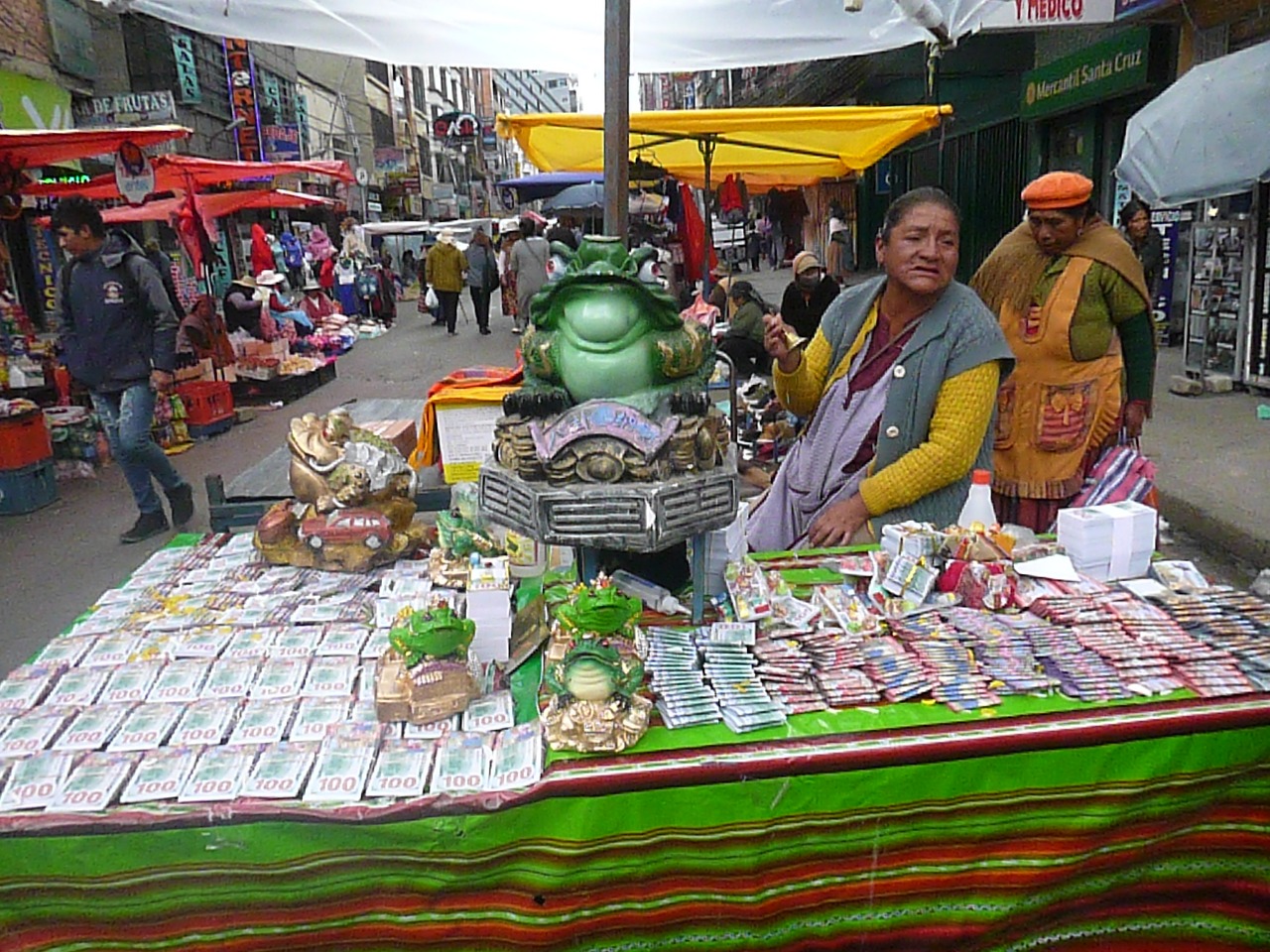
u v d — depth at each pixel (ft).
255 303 31.68
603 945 4.58
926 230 6.81
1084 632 5.56
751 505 9.21
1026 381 9.31
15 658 12.29
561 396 5.42
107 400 16.03
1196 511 15.20
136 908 4.25
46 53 32.30
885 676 5.08
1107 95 25.77
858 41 15.39
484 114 193.77
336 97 82.33
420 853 4.28
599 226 31.37
